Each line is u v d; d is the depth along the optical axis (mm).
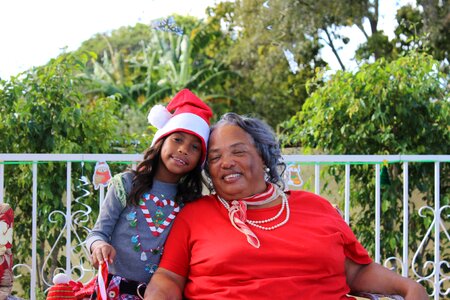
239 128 2674
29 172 4438
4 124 4574
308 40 16609
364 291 2732
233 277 2484
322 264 2533
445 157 3949
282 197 2689
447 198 4660
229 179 2600
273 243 2520
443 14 14438
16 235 4555
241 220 2545
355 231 4852
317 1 15930
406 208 3949
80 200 4496
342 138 4914
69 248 3727
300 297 2477
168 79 19094
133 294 2625
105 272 2422
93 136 4684
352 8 15977
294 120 5301
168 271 2594
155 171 2748
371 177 4793
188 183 2805
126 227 2668
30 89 4703
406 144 4742
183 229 2641
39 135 4629
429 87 4816
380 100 4777
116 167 4680
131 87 18359
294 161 3729
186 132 2648
